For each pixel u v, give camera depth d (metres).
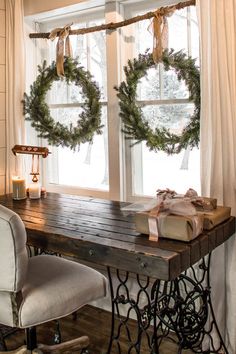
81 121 2.76
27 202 2.44
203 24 2.05
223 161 2.05
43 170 3.14
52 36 2.70
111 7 2.58
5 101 2.94
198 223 1.65
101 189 2.90
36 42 3.08
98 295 1.83
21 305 1.57
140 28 2.61
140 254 1.48
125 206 2.28
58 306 1.65
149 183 2.68
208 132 2.09
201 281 2.01
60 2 2.74
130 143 2.67
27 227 1.85
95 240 1.63
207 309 2.04
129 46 2.64
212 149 2.06
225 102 2.01
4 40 2.91
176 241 1.60
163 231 1.62
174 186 2.58
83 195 2.95
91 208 2.25
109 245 1.57
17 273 1.52
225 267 2.10
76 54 2.92
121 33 2.61
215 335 2.14
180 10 2.43
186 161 2.52
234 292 2.08
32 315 1.58
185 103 2.45
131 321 2.56
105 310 2.73
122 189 2.71
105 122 2.82
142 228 1.68
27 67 3.01
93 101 2.70
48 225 1.88
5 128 2.95
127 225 1.86
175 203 1.63
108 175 2.85
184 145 2.31
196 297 1.99
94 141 2.91
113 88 2.60
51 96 3.08
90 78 2.73
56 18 2.97
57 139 2.85
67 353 2.00
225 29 1.98
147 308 1.85
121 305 2.64
